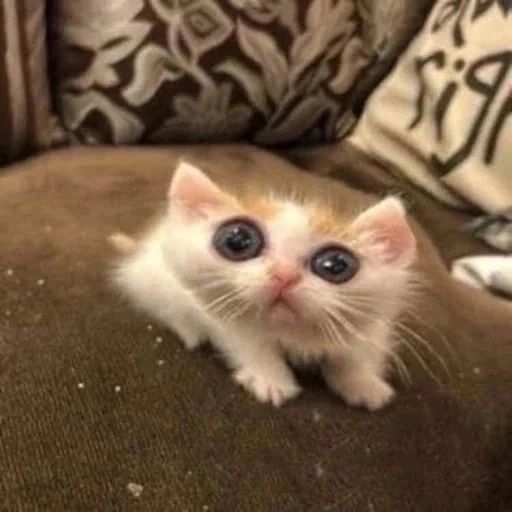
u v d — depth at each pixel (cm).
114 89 32
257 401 20
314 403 20
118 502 18
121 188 28
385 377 22
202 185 20
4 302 22
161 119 32
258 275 19
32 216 26
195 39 32
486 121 31
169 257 20
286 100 34
